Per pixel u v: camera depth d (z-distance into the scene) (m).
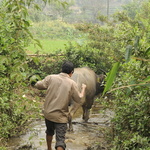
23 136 6.54
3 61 2.91
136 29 5.06
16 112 5.86
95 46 11.12
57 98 4.88
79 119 8.32
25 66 2.93
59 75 5.02
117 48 9.82
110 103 5.99
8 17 2.91
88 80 7.66
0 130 5.51
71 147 6.02
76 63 11.17
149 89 4.39
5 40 5.23
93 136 6.73
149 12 11.72
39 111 5.25
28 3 2.89
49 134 5.22
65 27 40.44
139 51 4.00
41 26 37.53
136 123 5.15
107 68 11.13
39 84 5.02
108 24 10.84
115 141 5.13
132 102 5.17
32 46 20.97
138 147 4.72
